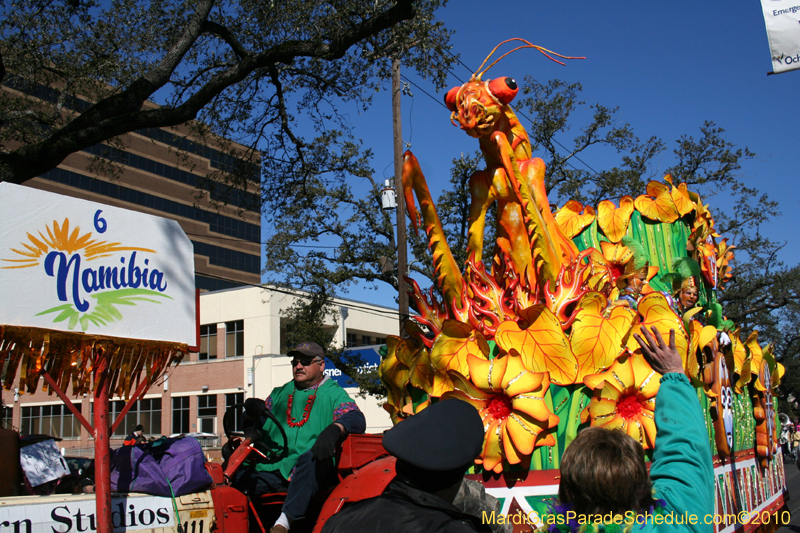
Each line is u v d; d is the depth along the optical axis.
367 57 10.52
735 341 6.63
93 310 3.47
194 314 4.06
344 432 4.14
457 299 5.46
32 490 4.70
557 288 5.06
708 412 5.27
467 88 5.57
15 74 11.88
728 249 7.83
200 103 9.74
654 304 4.72
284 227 18.16
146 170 49.59
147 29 11.95
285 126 12.72
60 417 29.89
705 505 2.10
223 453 4.99
